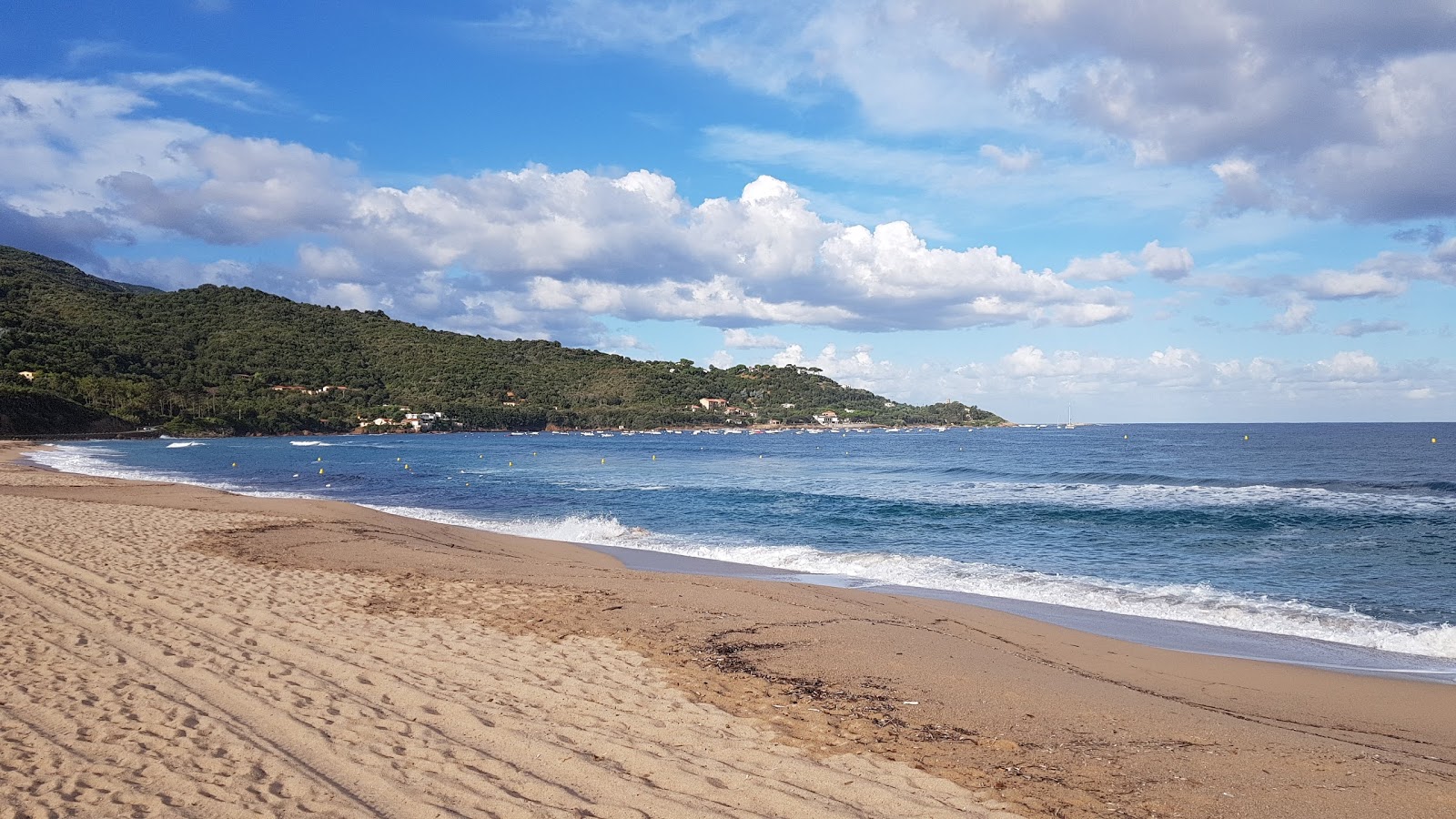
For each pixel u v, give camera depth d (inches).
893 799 187.5
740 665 307.0
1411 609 475.5
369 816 166.2
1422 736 257.6
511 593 434.0
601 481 1577.3
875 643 346.6
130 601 371.2
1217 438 4377.5
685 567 631.2
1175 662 352.5
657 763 204.1
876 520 935.0
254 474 1734.7
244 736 208.8
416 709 239.9
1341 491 1197.7
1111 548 721.0
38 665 262.4
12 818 156.0
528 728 226.5
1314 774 211.5
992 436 5841.5
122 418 4424.2
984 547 737.6
